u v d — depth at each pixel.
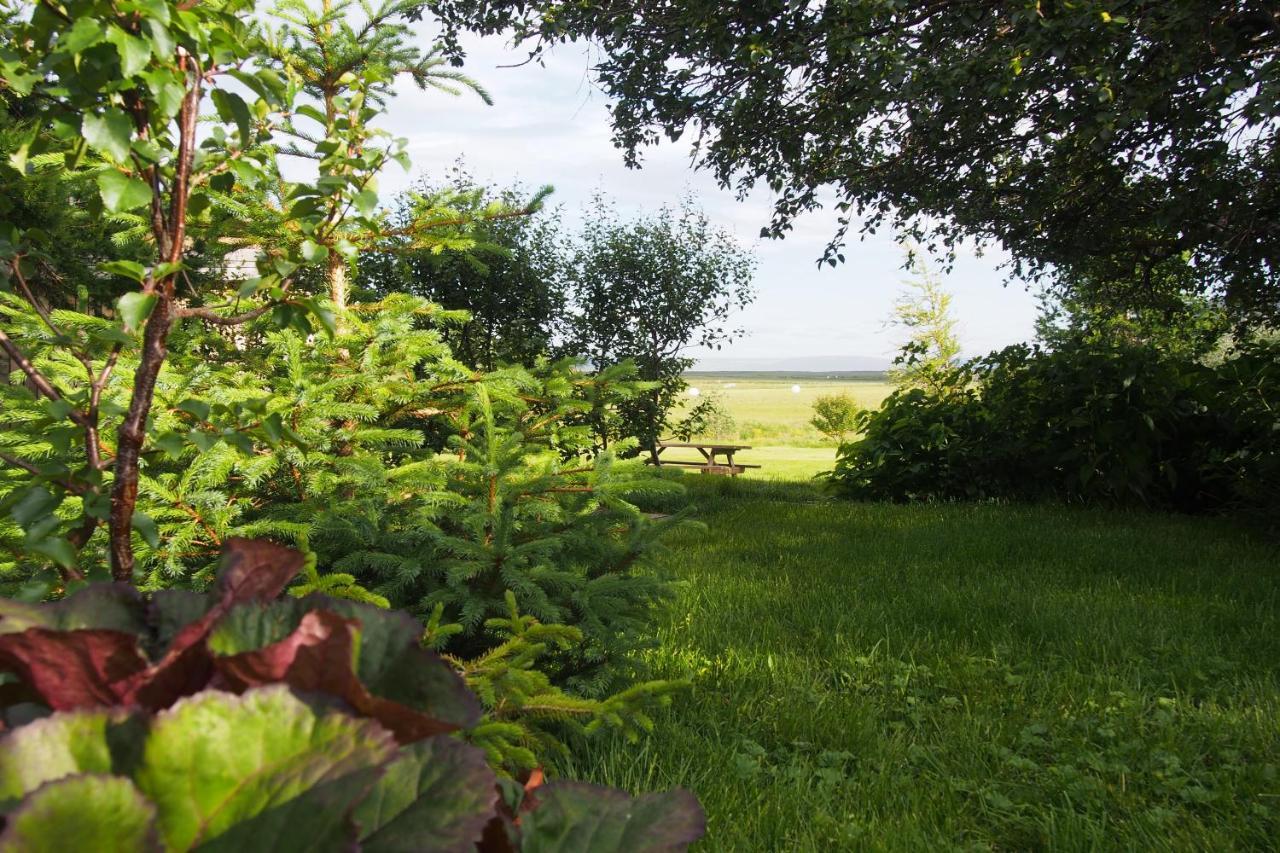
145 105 1.80
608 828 1.17
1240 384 10.17
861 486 12.50
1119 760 3.40
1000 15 8.64
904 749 3.54
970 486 11.82
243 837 0.74
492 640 3.06
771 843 2.78
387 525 3.05
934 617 5.38
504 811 1.13
